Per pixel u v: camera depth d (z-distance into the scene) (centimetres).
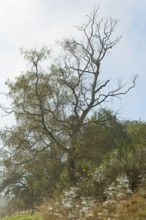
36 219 2023
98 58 3080
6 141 2956
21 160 2959
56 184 2836
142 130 2983
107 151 2881
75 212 2070
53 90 2973
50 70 3044
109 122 3008
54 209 2231
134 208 1811
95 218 1900
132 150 2508
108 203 1967
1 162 2916
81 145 2906
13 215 2536
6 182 2916
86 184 2358
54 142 2944
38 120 2900
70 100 3028
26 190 2891
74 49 3092
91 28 3134
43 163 2950
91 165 2798
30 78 2958
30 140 2984
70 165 2881
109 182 2270
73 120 2995
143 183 2175
